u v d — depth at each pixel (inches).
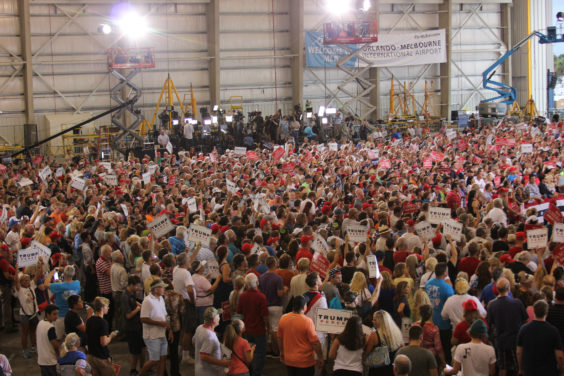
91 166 1066.7
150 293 362.6
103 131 1397.6
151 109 1553.9
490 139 1139.9
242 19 1611.7
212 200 660.7
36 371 420.5
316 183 738.8
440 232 488.1
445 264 355.9
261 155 1077.1
